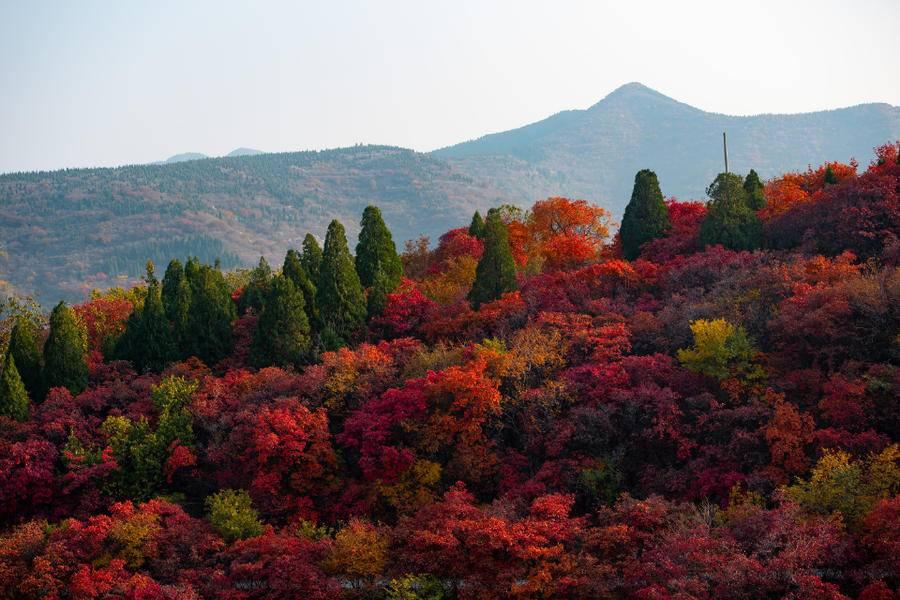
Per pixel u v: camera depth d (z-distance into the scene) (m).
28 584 44.22
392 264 82.00
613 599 39.22
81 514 54.66
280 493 54.00
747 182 81.00
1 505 55.16
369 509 51.69
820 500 40.50
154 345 73.31
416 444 53.59
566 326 59.91
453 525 43.00
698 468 46.84
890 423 45.91
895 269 53.25
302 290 74.12
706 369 52.09
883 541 35.81
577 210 89.44
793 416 45.84
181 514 50.44
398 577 43.06
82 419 61.38
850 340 50.16
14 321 89.06
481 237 92.75
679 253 72.94
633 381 53.44
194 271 87.44
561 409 53.44
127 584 43.34
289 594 42.84
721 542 37.62
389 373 59.62
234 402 59.31
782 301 55.59
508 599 40.81
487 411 53.69
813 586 34.31
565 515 43.47
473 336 64.88
